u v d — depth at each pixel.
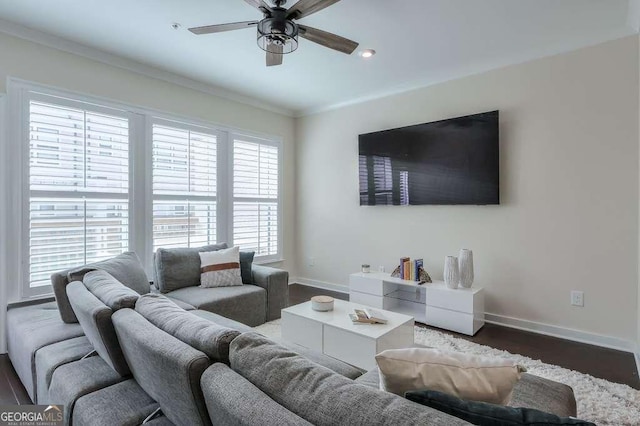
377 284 3.87
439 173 3.82
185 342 1.24
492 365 1.00
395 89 4.23
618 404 2.09
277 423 0.80
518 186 3.39
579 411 2.02
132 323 1.42
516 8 2.53
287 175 5.32
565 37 2.98
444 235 3.88
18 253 2.87
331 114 4.96
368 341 2.22
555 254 3.20
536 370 2.54
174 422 1.28
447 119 3.78
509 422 0.81
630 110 2.84
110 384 1.63
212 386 1.00
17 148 2.86
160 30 2.90
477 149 3.55
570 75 3.10
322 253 5.11
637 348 2.73
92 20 2.75
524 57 3.30
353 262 4.74
